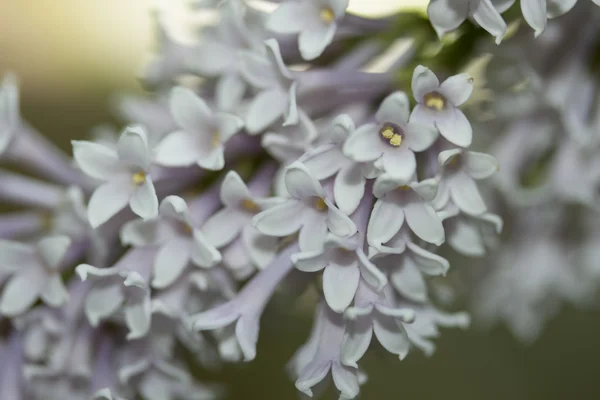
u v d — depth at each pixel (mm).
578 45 216
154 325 208
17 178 218
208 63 208
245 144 206
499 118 224
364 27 208
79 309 210
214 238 199
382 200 190
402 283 196
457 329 324
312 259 190
